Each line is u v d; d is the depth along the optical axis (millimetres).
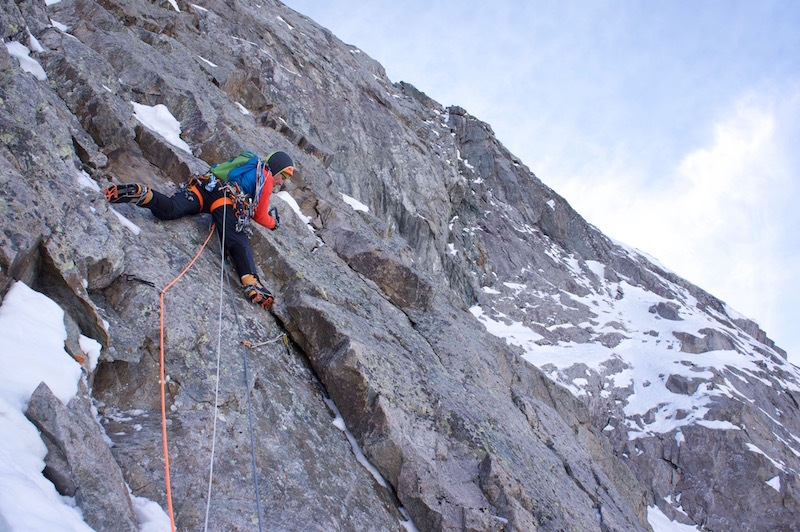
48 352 3521
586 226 28703
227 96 10172
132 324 4496
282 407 5031
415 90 28453
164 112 7789
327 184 10094
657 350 21000
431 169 20000
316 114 16422
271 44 16688
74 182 4668
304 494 4430
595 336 21281
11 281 3697
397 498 5250
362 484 5035
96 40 7988
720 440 16812
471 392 6992
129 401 4211
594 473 7875
